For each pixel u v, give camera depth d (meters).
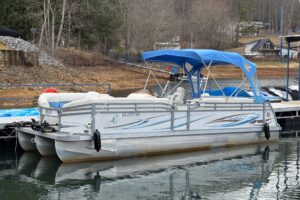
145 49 69.62
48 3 47.69
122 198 10.20
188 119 14.09
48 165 12.74
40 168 12.44
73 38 64.12
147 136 13.31
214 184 11.38
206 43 96.94
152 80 45.81
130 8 69.50
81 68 48.09
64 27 56.19
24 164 12.89
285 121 20.30
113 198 10.19
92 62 51.47
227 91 16.28
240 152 14.84
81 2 55.22
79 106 12.55
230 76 53.16
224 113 14.91
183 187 11.04
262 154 14.70
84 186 11.03
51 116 13.33
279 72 64.44
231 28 105.62
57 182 11.30
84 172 12.05
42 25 47.19
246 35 119.56
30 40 51.06
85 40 62.34
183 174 12.15
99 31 62.31
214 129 14.68
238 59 15.23
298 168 13.03
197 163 13.26
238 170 12.71
